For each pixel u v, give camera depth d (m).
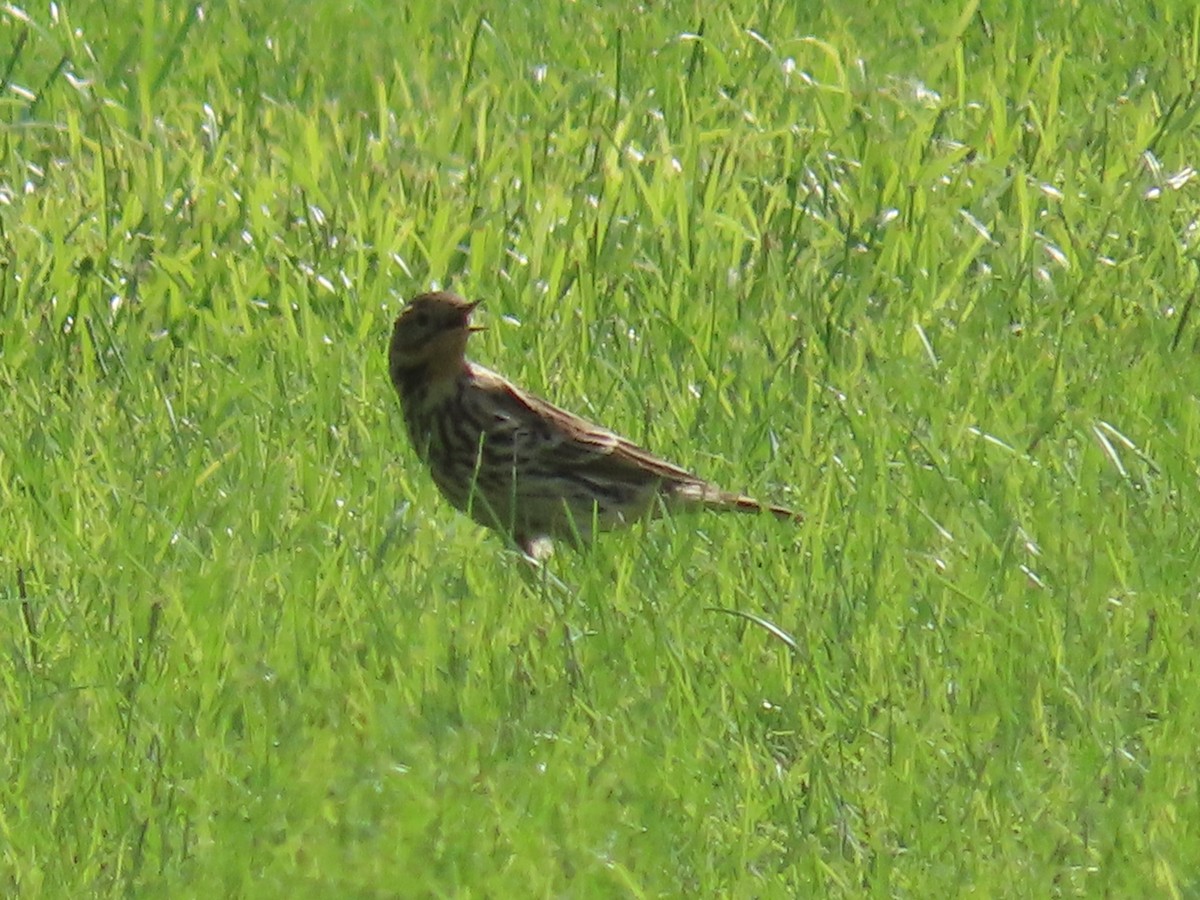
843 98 18.16
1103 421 13.15
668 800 9.98
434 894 9.51
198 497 12.20
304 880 9.52
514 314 14.84
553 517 12.55
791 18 20.14
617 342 14.33
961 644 11.03
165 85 18.48
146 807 9.79
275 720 10.34
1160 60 18.88
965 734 10.36
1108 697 10.73
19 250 15.06
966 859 9.63
